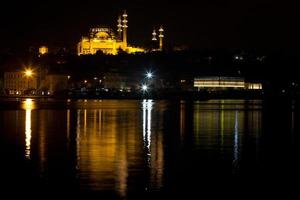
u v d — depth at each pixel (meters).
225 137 93.62
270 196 46.31
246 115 163.12
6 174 53.69
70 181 50.78
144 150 73.25
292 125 122.69
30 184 49.44
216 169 58.00
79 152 69.94
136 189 47.97
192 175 54.38
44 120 130.38
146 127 113.69
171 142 84.44
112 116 151.00
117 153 69.56
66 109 186.62
